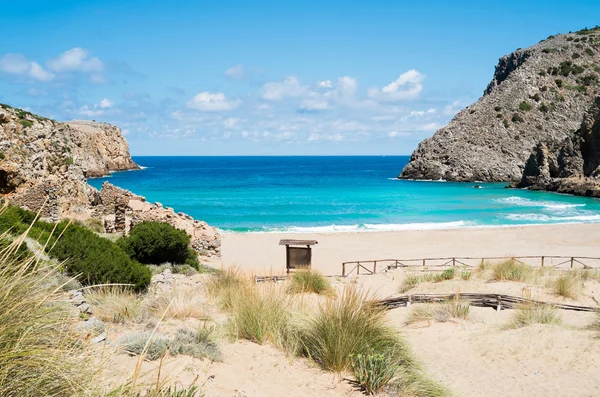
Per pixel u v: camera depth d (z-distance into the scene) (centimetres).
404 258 3194
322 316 823
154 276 1670
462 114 13962
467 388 809
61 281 991
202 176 15300
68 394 314
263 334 826
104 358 383
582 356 937
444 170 12306
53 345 334
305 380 673
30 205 3075
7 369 285
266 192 9306
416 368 762
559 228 4606
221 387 578
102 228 3047
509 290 1741
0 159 3186
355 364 714
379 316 834
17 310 316
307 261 2327
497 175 11806
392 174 17000
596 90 13788
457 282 1911
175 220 2862
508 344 1039
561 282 1711
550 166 9631
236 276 1608
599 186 8119
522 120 13000
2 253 364
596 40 15562
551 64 14775
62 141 3900
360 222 5300
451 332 1180
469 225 5059
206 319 925
